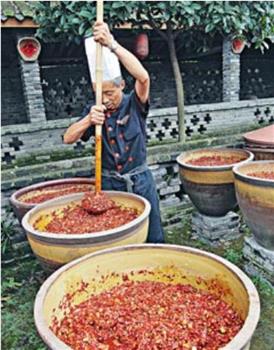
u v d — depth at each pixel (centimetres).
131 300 139
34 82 433
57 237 165
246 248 278
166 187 370
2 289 264
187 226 361
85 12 269
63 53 588
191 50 573
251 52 707
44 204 205
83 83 668
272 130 347
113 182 235
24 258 306
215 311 129
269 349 204
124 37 459
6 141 365
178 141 404
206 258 141
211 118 473
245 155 330
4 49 515
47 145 386
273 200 230
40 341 213
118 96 215
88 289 144
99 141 196
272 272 256
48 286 128
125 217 193
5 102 625
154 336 117
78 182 296
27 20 385
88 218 195
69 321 130
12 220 306
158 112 430
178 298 139
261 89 788
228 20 289
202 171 296
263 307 237
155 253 150
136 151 231
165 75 715
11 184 305
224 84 509
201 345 112
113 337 120
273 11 315
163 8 278
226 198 307
